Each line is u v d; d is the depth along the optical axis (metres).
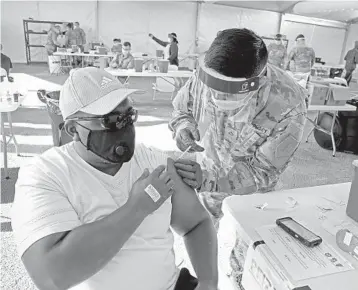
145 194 0.71
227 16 11.11
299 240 0.92
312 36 11.97
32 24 10.27
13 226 0.73
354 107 3.67
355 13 10.55
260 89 1.16
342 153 4.04
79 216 0.78
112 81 0.81
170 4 10.69
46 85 6.65
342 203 1.17
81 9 10.26
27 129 4.00
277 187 3.00
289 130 1.22
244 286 0.97
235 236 1.04
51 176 0.78
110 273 0.80
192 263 0.95
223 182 1.30
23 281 1.68
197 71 1.36
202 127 1.39
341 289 0.76
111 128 0.75
